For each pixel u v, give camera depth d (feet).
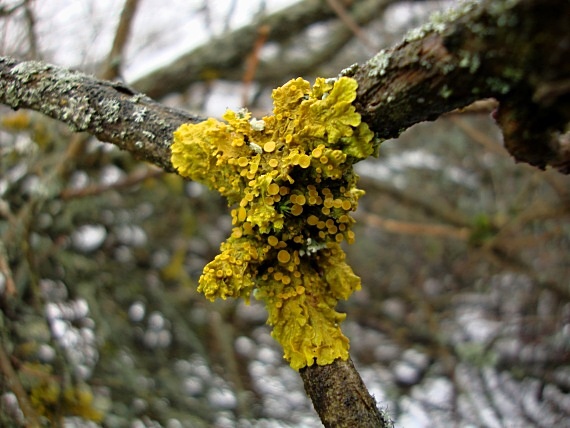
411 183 1.74
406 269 1.60
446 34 0.41
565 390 1.17
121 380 1.01
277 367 1.24
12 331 0.89
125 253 1.32
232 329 1.27
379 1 1.45
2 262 0.81
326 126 0.46
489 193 1.70
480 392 1.20
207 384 1.15
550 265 1.51
